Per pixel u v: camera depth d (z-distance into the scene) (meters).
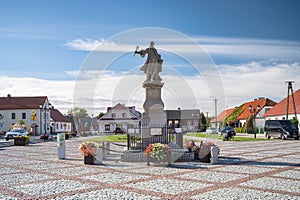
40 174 10.54
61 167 12.16
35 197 7.38
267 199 7.04
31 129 60.78
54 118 70.69
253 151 18.28
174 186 8.38
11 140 37.91
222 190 7.90
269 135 34.47
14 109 63.47
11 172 11.05
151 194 7.54
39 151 20.38
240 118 67.19
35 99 65.00
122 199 7.13
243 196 7.30
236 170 11.00
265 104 62.62
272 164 12.49
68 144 27.95
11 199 7.21
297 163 12.73
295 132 31.91
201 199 7.06
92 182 9.04
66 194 7.64
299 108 44.66
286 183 8.71
